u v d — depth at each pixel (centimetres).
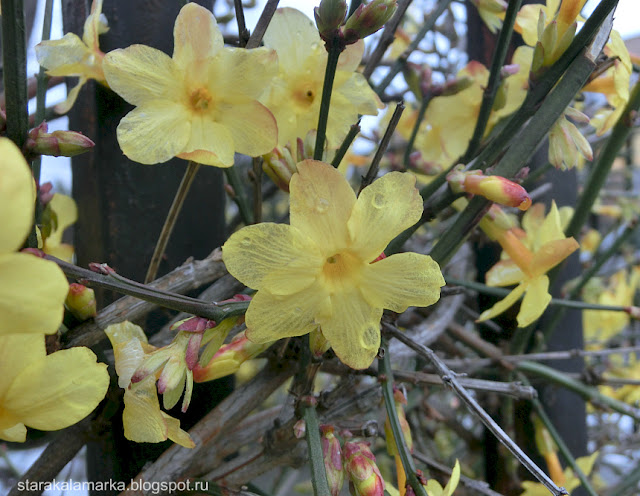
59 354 6
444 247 8
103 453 10
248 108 7
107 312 8
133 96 7
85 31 9
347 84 9
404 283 7
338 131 9
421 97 12
